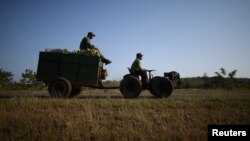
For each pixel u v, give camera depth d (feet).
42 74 38.65
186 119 25.30
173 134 20.80
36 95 44.27
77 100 32.32
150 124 23.22
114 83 55.67
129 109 28.48
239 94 45.24
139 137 20.43
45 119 24.73
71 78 38.22
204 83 74.69
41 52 38.86
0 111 27.04
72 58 38.27
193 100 32.27
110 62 39.88
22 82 68.33
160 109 28.55
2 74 68.69
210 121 24.31
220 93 48.98
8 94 46.50
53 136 20.84
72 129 22.20
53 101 31.53
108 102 31.22
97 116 26.21
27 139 20.56
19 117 25.32
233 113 26.71
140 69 40.11
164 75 40.81
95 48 40.29
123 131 21.65
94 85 38.11
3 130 22.99
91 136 20.98
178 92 54.70
